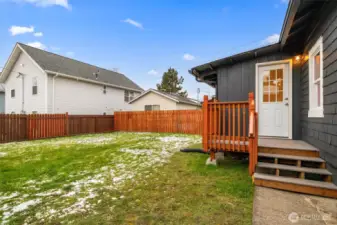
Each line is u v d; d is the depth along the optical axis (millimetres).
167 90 25656
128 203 2686
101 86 16469
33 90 13188
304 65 4496
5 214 2469
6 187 3348
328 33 3121
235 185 3219
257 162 3637
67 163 4879
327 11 3135
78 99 14477
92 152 6164
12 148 7062
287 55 4867
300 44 4715
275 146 3838
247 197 2783
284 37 4004
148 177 3744
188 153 5840
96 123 12898
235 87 5574
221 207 2512
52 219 2328
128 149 6539
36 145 7699
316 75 3949
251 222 2164
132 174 3951
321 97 3438
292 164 3623
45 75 12398
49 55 14375
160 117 12789
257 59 5219
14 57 13797
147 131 13188
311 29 3967
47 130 10172
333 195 2727
